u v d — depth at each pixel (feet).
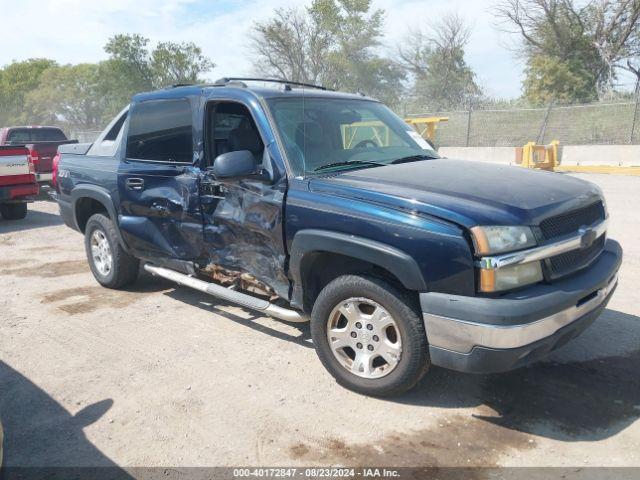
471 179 12.39
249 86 15.10
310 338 15.66
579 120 70.79
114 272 19.76
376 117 16.26
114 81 138.51
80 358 14.74
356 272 12.28
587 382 12.78
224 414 11.89
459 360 10.79
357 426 11.34
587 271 11.93
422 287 10.86
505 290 10.48
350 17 123.44
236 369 13.88
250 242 14.32
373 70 127.24
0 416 12.03
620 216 30.53
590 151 63.10
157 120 17.04
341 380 12.69
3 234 32.04
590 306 11.66
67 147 21.84
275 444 10.83
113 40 132.98
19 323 17.37
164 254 17.30
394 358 11.73
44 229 33.47
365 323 12.11
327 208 12.19
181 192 16.01
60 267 24.09
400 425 11.32
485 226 10.39
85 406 12.38
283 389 12.85
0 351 15.33
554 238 11.11
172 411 12.07
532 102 97.55
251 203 13.94
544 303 10.43
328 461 10.28
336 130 14.75
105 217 19.76
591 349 14.40
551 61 98.17
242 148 14.89
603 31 98.99
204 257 16.01
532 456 10.24
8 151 34.32
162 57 133.59
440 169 13.42
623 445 10.48
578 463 10.02
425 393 12.52
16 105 194.49
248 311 17.92
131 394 12.82
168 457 10.54
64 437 11.25
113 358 14.67
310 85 16.93
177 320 17.21
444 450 10.48
